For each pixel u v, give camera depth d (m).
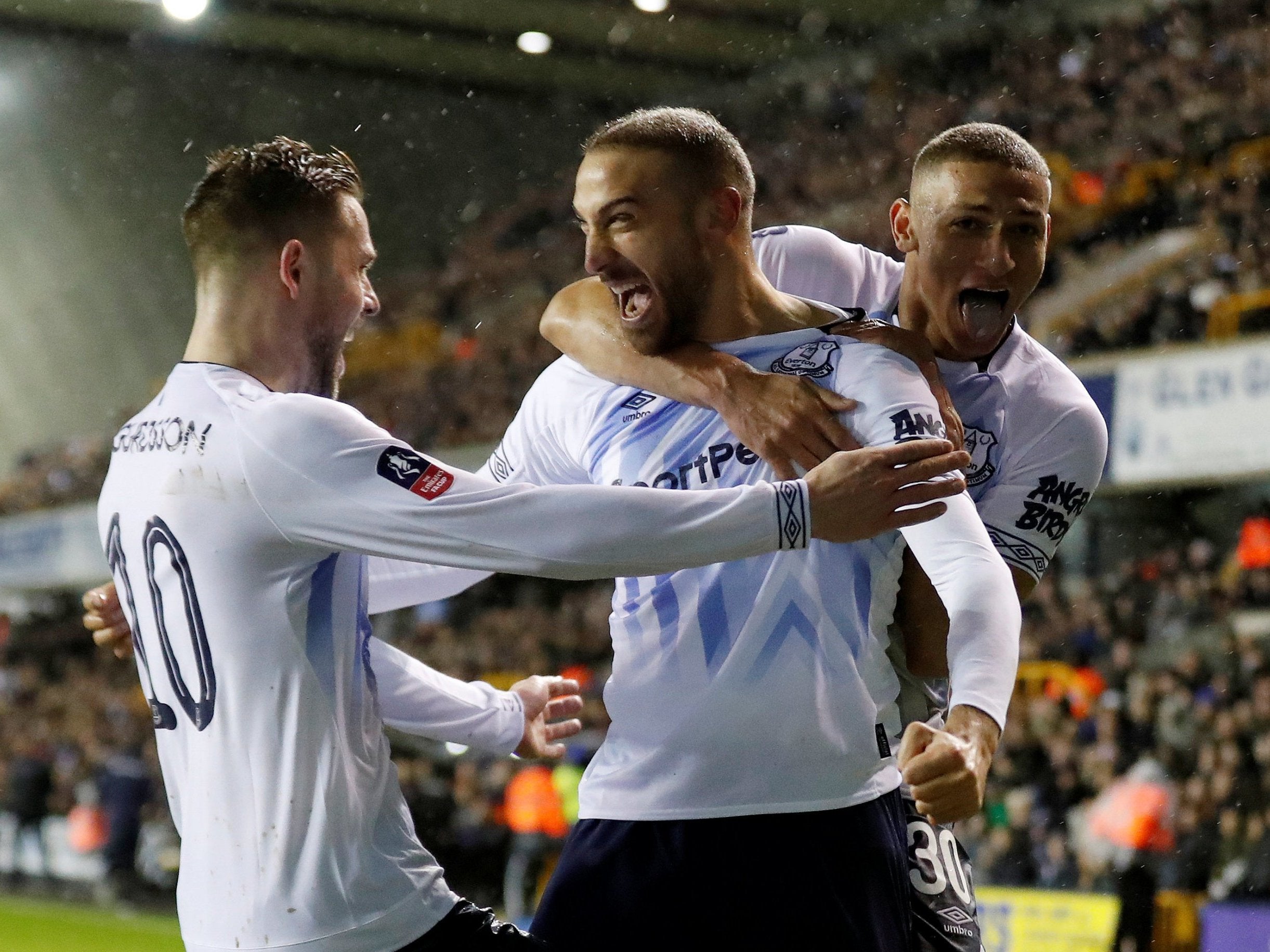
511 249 25.39
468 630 20.55
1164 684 12.29
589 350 3.00
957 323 3.04
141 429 2.71
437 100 25.64
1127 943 9.99
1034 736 12.28
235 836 2.55
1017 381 3.14
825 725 2.73
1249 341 13.20
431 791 13.84
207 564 2.54
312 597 2.60
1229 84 18.42
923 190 3.03
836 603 2.75
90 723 21.72
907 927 2.89
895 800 2.93
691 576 2.77
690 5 23.67
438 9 23.58
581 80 26.16
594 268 2.81
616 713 2.87
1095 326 15.55
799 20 24.30
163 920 15.00
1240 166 17.11
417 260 25.72
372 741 2.67
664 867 2.76
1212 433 13.44
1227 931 9.33
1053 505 3.16
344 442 2.50
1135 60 20.05
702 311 2.84
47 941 13.61
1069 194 18.00
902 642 3.07
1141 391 14.01
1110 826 10.84
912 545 2.73
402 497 2.47
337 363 2.84
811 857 2.72
